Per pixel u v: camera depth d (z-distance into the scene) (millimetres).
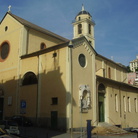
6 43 32062
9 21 32344
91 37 52312
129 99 36688
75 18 54156
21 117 24625
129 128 33281
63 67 23391
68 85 22438
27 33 29969
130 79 57312
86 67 25672
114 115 30656
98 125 25672
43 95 24688
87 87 24703
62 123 21984
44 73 25234
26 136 17938
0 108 29703
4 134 12758
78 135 19703
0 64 31938
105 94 29641
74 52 24125
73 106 22453
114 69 43906
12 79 29141
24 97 26906
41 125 23969
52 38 34188
